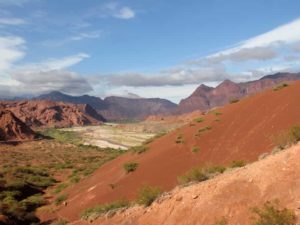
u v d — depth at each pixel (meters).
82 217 21.17
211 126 29.55
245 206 10.39
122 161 35.75
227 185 11.72
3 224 28.02
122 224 15.20
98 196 28.75
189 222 11.73
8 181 46.97
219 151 24.83
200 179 14.60
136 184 26.36
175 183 23.20
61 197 35.62
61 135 187.50
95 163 73.75
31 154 99.00
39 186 50.03
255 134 23.64
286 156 10.98
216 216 10.92
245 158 21.31
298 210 8.80
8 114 150.88
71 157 92.44
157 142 35.28
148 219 13.89
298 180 9.79
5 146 118.69
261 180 10.81
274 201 9.52
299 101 23.83
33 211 34.66
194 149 26.56
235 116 29.30
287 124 21.80
